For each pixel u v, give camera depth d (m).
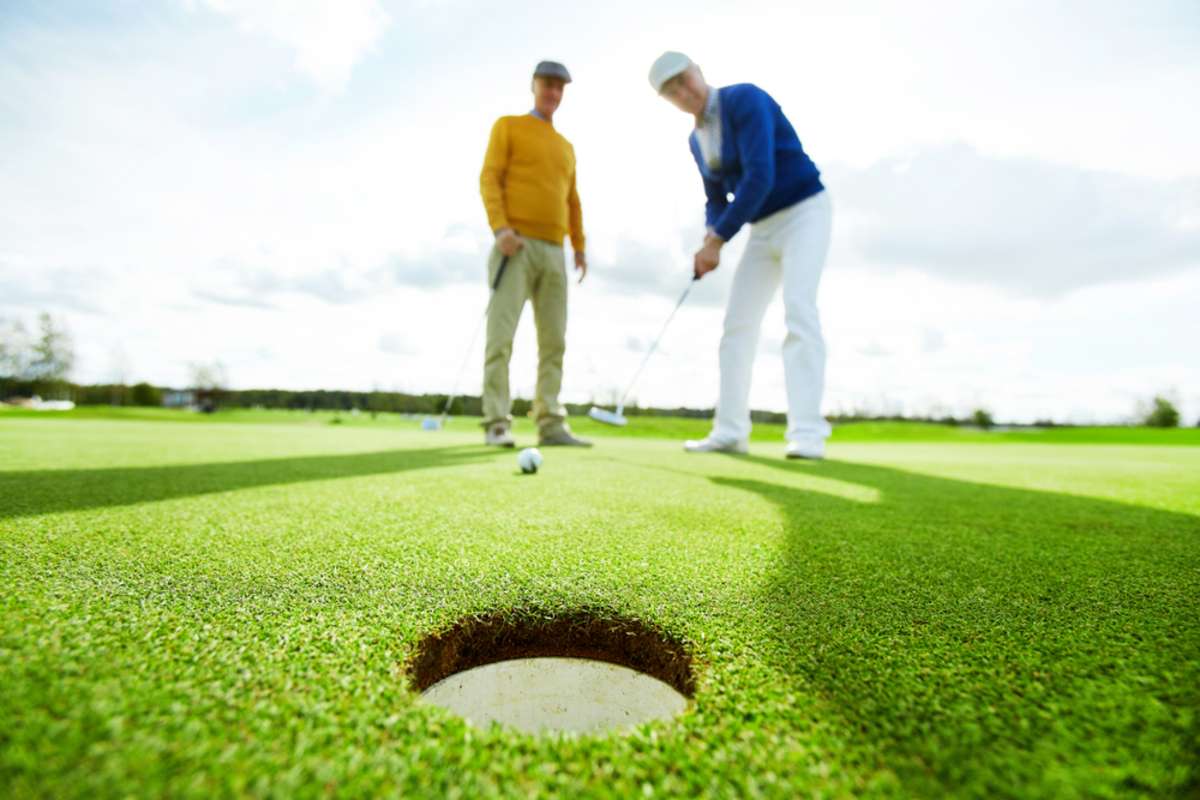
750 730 0.69
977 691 0.79
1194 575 1.35
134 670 0.77
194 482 2.48
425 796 0.57
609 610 1.11
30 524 1.61
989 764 0.63
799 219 4.31
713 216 4.86
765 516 1.98
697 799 0.58
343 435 7.28
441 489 2.43
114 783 0.55
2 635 0.86
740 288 4.84
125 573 1.19
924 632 0.99
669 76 4.21
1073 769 0.62
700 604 1.13
